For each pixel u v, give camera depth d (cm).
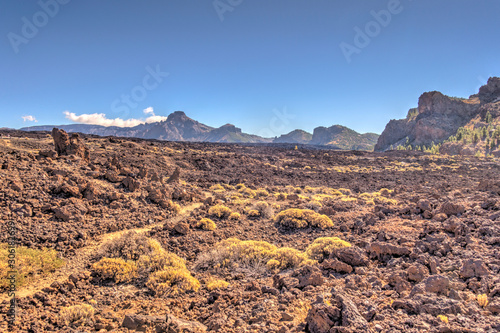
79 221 1221
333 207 1819
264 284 796
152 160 3491
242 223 1505
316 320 470
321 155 7350
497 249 754
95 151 3525
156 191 1698
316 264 905
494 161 7100
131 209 1474
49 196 1353
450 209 1223
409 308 493
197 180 2980
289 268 937
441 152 13175
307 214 1484
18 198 1246
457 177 4122
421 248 846
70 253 988
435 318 446
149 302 728
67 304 700
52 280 823
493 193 1664
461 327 412
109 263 891
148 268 898
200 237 1243
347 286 655
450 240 880
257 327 517
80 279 825
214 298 712
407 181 3741
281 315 557
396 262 794
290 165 5341
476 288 568
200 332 534
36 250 948
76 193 1439
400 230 1097
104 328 591
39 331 578
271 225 1477
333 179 3944
